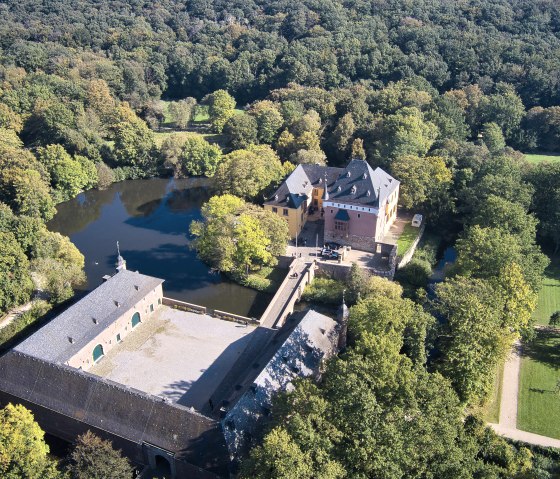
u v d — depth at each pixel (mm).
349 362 60719
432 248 118625
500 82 174875
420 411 55344
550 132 161000
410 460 51625
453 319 73562
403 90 170125
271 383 66562
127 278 91125
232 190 125188
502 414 73938
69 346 77062
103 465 56469
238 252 105875
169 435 61719
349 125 156875
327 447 51438
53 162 147625
